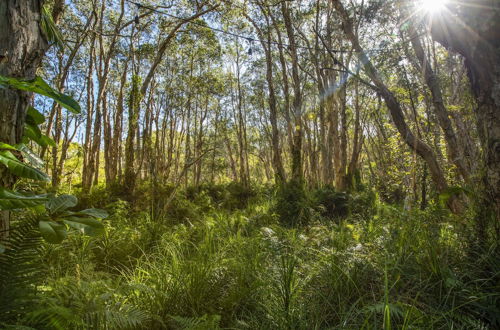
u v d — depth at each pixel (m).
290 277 2.95
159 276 3.39
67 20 17.59
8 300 1.56
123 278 4.19
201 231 6.25
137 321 2.16
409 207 5.31
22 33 1.98
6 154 1.53
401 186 15.33
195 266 3.39
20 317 1.63
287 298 2.82
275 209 10.90
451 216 4.32
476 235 3.21
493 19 2.89
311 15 18.08
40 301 1.80
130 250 5.11
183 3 18.03
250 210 13.13
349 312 2.51
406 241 3.54
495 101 3.02
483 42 3.03
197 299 3.01
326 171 20.41
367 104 20.42
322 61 19.22
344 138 17.64
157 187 11.73
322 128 20.56
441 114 7.48
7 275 1.63
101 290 2.90
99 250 4.94
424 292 2.88
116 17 20.53
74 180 19.89
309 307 2.89
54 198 1.59
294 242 4.47
